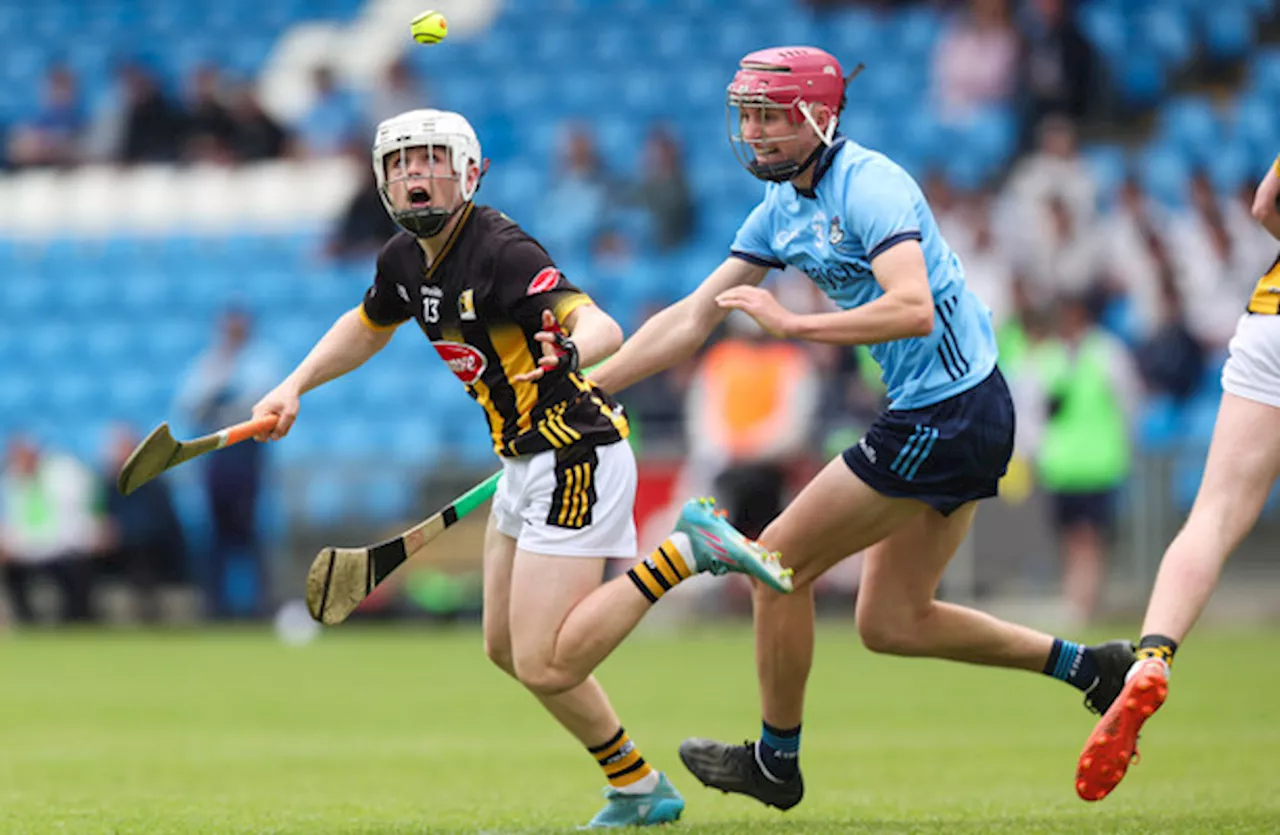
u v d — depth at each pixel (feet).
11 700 122.62
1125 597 170.19
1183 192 220.64
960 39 232.73
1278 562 171.63
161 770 86.28
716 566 59.31
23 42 283.79
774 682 64.80
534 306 60.03
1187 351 182.09
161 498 187.32
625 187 221.66
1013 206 198.59
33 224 257.55
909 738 97.50
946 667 140.26
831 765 85.92
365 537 185.57
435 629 184.44
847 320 58.13
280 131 256.52
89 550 188.85
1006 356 169.48
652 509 175.32
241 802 73.56
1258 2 240.73
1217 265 198.90
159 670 144.15
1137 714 56.34
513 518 62.54
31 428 233.76
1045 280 192.85
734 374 167.94
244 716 112.78
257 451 184.03
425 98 248.52
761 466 167.22
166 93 273.33
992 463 62.75
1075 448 163.53
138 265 250.78
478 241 60.70
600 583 61.36
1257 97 230.68
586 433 60.80
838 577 176.96
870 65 243.81
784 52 61.52
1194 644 152.15
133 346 239.91
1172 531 169.27
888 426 62.28
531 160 248.73
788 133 61.21
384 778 82.89
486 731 104.32
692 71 252.62
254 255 247.50
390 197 60.13
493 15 268.21
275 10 281.13
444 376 216.74
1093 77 224.33
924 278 58.49
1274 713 105.19
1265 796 71.05
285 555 186.91
